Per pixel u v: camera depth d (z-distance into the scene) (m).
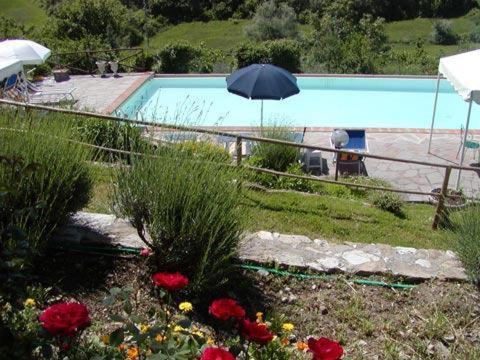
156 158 3.65
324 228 5.29
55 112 4.81
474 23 33.16
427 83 16.69
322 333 3.36
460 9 34.69
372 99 15.95
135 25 36.09
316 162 9.32
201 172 3.59
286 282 3.85
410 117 14.59
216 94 16.33
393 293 3.85
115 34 26.95
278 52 18.55
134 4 39.09
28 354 1.96
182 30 36.31
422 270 4.11
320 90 16.77
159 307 3.28
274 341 2.40
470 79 8.53
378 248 4.42
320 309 3.59
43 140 3.57
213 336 3.12
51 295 3.26
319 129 11.75
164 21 37.41
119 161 3.94
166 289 2.37
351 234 5.30
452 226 4.88
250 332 2.11
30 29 29.47
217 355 1.83
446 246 5.06
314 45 20.45
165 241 3.45
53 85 15.19
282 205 5.68
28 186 3.24
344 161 9.34
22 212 2.76
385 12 34.50
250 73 9.95
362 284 3.93
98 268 3.62
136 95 15.13
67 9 26.52
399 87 16.80
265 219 5.27
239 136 5.73
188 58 18.52
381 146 10.84
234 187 3.62
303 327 3.39
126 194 3.56
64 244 3.81
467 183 8.89
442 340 3.38
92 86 15.23
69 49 17.80
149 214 3.50
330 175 9.15
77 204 3.87
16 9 40.72
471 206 4.45
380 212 6.12
